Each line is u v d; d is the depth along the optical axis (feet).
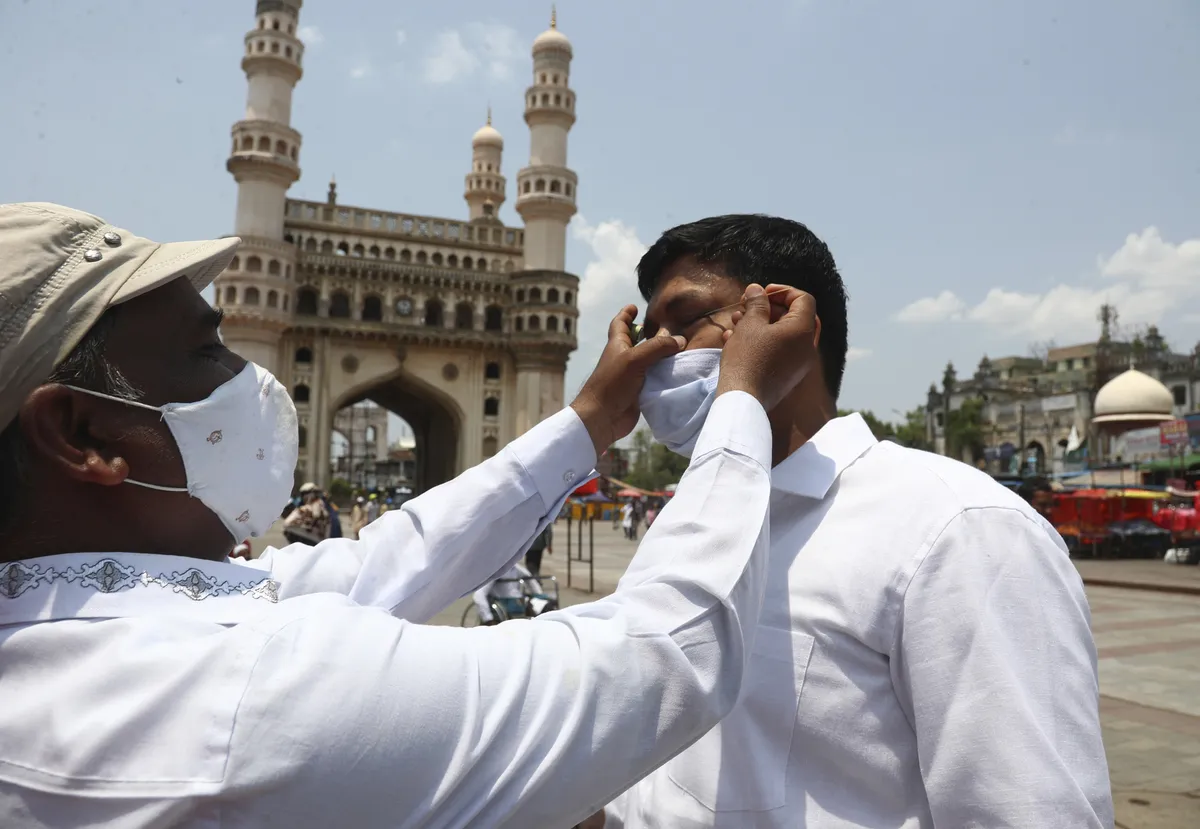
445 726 2.74
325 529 34.58
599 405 5.00
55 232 3.13
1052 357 230.27
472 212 183.73
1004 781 3.22
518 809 2.77
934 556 3.71
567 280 143.95
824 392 4.87
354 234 138.41
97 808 2.54
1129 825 13.61
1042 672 3.43
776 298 4.14
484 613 21.54
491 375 144.36
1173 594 47.11
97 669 2.71
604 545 85.10
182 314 3.49
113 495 3.33
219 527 3.68
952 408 202.08
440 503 4.98
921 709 3.59
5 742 2.63
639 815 4.66
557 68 149.07
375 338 136.26
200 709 2.62
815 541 4.11
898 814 3.75
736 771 3.95
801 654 3.90
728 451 3.46
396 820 2.65
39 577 3.03
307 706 2.63
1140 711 21.17
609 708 2.89
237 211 129.29
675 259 4.91
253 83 132.05
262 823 2.56
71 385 3.17
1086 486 88.33
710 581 3.15
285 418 3.92
